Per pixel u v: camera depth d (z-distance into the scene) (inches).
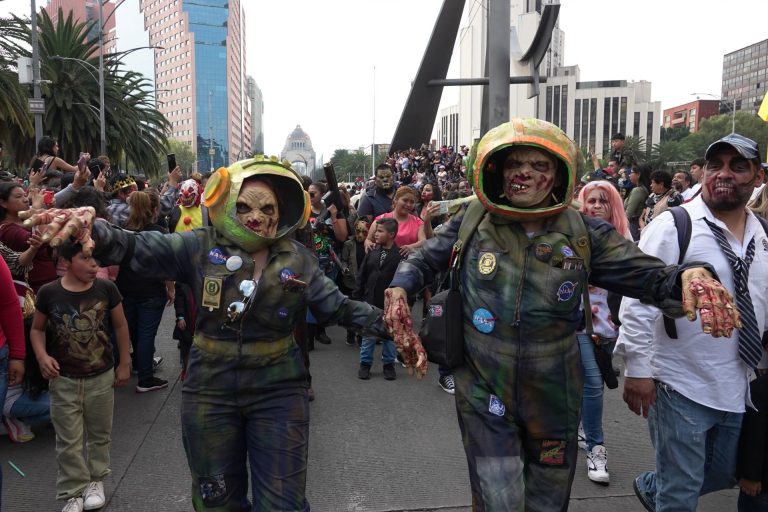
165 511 144.0
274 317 100.4
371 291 249.8
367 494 151.3
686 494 112.2
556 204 97.3
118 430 192.1
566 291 94.4
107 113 1116.5
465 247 100.5
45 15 1058.1
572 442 98.4
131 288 219.0
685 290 83.5
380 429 192.9
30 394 180.4
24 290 175.8
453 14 1122.0
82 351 142.8
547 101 4756.4
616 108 4675.2
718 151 110.0
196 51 5487.2
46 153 335.0
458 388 100.5
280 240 104.0
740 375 109.7
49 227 81.4
